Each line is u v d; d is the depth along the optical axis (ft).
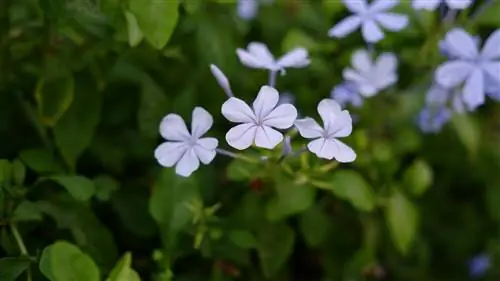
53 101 1.61
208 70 1.74
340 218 1.82
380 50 1.82
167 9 1.49
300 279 1.93
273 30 1.95
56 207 1.53
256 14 1.95
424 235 2.02
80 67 1.63
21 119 1.71
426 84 1.84
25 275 1.50
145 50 1.65
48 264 1.39
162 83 1.75
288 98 1.83
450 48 1.63
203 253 1.59
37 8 1.61
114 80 1.69
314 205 1.74
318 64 1.80
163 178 1.56
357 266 1.77
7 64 1.66
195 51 1.73
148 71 1.73
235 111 1.38
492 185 1.96
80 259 1.40
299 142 1.63
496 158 1.95
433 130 1.86
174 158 1.43
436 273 2.02
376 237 1.82
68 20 1.57
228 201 1.71
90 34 1.61
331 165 1.57
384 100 1.83
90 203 1.61
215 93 1.76
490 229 2.03
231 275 1.66
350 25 1.65
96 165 1.74
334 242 1.85
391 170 1.73
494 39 1.61
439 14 1.80
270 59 1.61
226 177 1.68
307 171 1.56
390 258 1.90
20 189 1.52
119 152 1.73
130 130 1.76
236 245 1.61
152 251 1.67
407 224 1.70
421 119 1.85
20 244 1.47
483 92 1.62
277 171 1.56
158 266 1.57
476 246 2.03
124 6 1.55
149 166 1.75
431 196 2.01
